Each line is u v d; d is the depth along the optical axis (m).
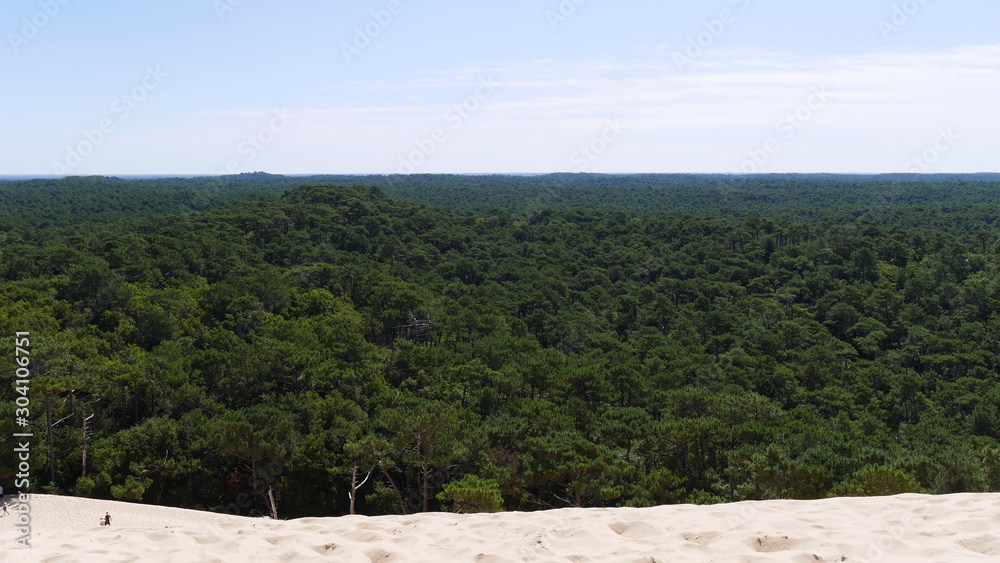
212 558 7.20
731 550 6.98
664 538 7.54
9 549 7.61
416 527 8.45
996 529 7.08
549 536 7.79
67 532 8.59
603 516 8.59
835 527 7.55
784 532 7.42
